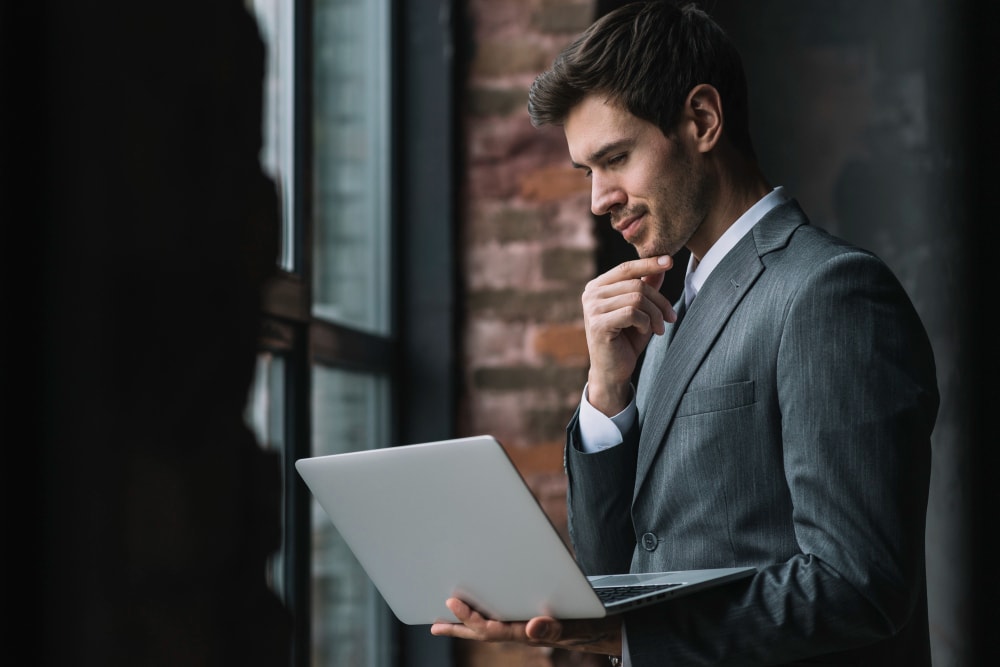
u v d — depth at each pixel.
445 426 2.62
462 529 1.08
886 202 3.16
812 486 1.12
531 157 2.65
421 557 1.15
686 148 1.34
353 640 2.35
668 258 1.38
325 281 2.28
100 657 0.77
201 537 0.89
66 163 0.79
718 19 3.24
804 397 1.15
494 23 2.69
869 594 1.08
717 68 1.36
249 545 0.98
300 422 1.99
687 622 1.11
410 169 2.68
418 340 2.65
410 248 2.67
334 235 2.33
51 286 0.78
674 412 1.29
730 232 1.36
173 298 0.86
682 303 1.45
